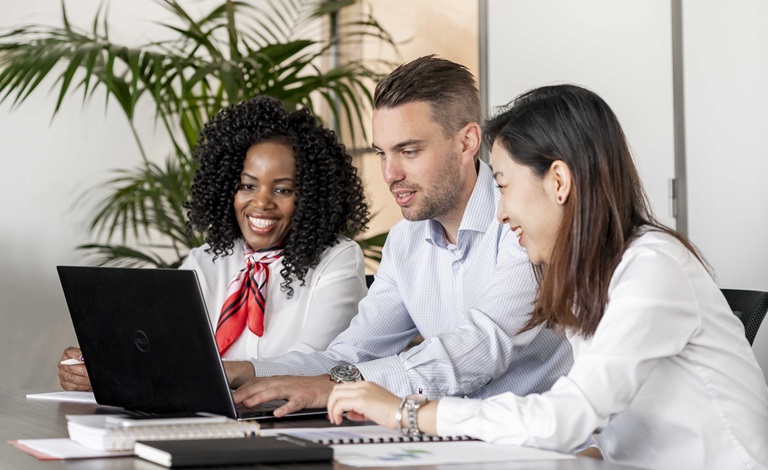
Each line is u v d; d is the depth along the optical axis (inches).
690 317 73.3
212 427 69.9
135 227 215.8
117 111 228.8
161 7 235.5
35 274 221.5
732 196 170.1
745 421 75.1
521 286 93.8
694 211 177.8
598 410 69.2
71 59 180.9
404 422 72.9
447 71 105.0
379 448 68.5
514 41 211.9
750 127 166.6
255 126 121.3
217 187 123.1
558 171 75.1
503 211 78.5
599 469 60.4
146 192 199.5
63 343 223.6
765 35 163.9
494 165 79.2
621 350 70.2
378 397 74.4
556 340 101.3
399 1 239.5
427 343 91.7
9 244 219.3
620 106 191.0
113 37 230.5
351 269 123.0
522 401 70.3
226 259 126.0
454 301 108.2
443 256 109.2
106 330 88.3
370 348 110.6
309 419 86.3
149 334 83.0
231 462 61.8
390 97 104.4
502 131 77.8
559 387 70.6
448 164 104.6
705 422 74.6
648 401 75.7
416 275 110.8
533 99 77.8
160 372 83.2
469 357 90.7
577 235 74.2
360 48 249.0
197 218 125.1
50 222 223.0
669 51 180.7
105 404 93.6
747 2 166.9
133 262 225.3
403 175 104.8
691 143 177.6
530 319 87.0
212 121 125.3
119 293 84.6
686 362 75.0
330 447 63.6
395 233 114.1
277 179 120.0
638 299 71.1
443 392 89.6
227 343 117.5
